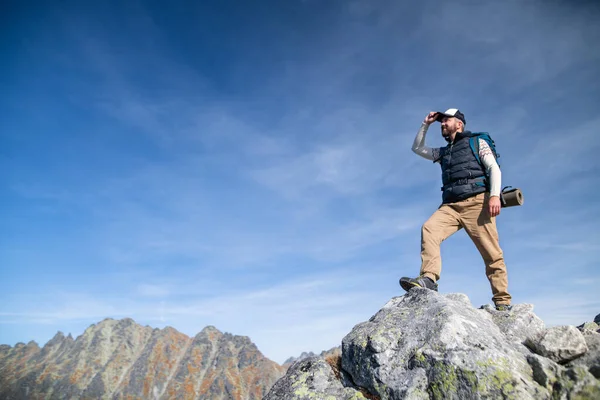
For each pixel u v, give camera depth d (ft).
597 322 10.46
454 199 9.96
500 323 8.84
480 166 9.78
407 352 7.54
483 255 9.93
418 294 9.00
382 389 7.42
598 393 5.39
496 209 9.01
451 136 10.54
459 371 6.53
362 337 8.46
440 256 9.80
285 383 8.76
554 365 6.18
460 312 8.02
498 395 6.01
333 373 8.82
